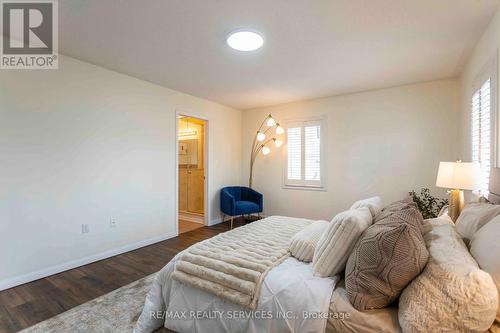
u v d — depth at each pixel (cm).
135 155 345
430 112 362
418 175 371
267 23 212
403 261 107
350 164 421
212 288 146
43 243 257
